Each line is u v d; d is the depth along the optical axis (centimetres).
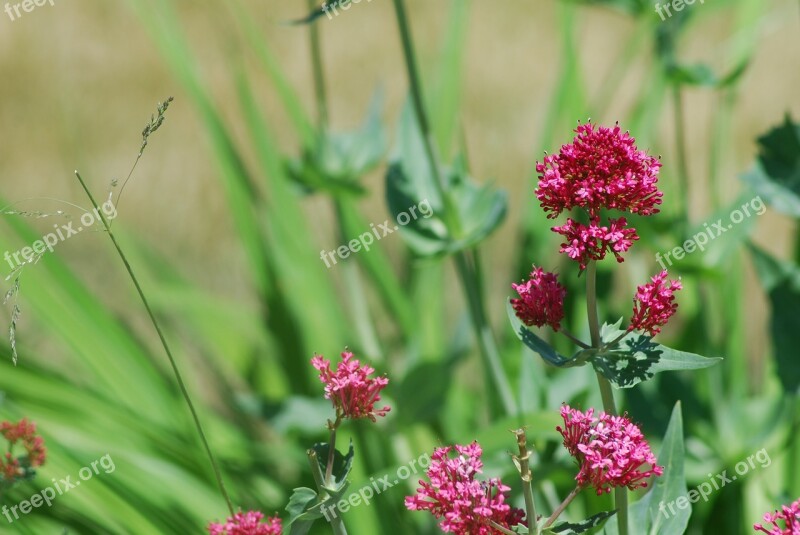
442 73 290
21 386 222
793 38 515
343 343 272
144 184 474
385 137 239
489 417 224
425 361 223
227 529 169
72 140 350
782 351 218
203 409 256
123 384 246
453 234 212
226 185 288
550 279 171
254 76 517
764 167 213
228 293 409
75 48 541
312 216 376
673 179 254
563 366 171
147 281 278
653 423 226
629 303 243
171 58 291
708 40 461
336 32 568
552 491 208
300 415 237
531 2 570
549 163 169
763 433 235
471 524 168
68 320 244
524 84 522
